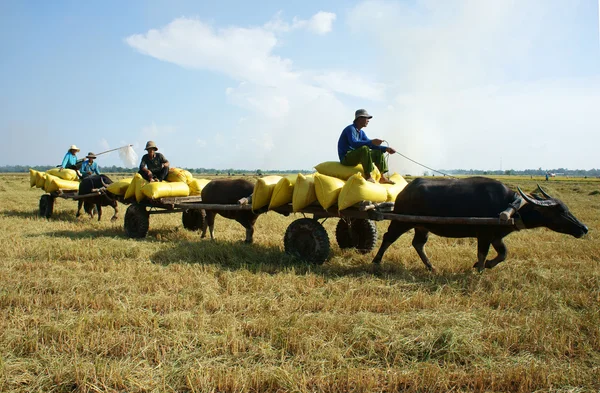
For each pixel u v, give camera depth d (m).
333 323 4.45
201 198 9.39
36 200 20.27
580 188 38.72
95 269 6.68
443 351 3.99
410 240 9.93
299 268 6.88
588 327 4.41
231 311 4.94
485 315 4.79
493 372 3.54
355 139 7.46
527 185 41.09
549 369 3.61
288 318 4.60
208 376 3.41
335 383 3.38
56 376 3.44
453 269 6.95
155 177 10.55
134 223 9.79
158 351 3.85
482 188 6.45
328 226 12.45
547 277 6.16
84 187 12.30
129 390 3.34
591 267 6.90
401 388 3.44
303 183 7.18
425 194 6.62
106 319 4.44
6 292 5.35
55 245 8.12
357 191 6.63
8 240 8.80
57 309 4.86
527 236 10.31
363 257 7.88
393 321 4.56
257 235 10.22
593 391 3.34
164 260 7.42
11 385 3.36
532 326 4.39
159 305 5.00
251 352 3.88
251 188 8.72
